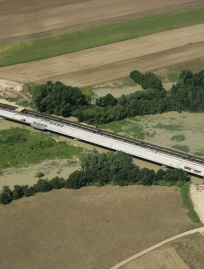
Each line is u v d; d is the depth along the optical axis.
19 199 143.62
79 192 145.62
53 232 131.38
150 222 133.75
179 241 126.81
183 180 148.25
